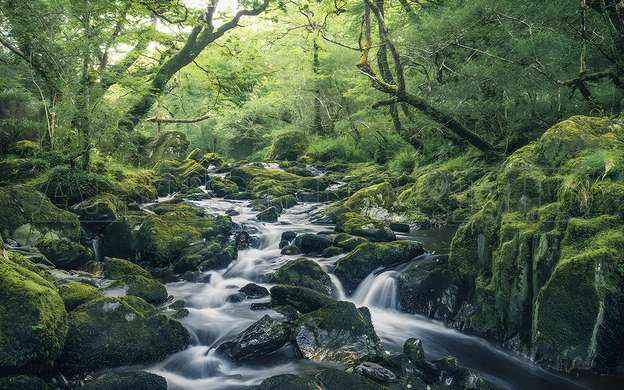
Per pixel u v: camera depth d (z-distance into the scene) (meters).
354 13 15.95
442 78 14.12
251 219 12.57
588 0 10.85
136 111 15.37
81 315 5.38
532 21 11.77
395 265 8.18
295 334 5.88
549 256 5.82
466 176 13.02
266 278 8.38
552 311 5.55
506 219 6.58
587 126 7.12
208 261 8.90
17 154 12.27
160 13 14.14
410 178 15.72
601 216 5.77
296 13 22.50
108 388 4.54
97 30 11.27
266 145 35.41
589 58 11.70
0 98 13.25
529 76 11.87
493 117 13.97
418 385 5.00
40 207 8.66
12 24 10.48
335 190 16.19
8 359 4.33
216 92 18.09
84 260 8.41
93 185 11.03
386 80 14.47
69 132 11.13
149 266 9.12
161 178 16.67
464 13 12.48
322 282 7.86
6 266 5.06
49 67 11.02
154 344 5.55
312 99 28.11
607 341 5.28
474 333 6.50
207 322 6.54
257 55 17.34
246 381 5.21
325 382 4.83
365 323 5.92
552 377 5.38
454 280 7.08
